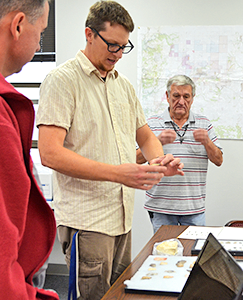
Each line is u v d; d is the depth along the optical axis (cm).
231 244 156
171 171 165
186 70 317
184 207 249
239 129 313
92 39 160
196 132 247
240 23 308
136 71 325
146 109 325
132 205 175
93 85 165
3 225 61
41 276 82
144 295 112
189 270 126
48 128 150
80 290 160
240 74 311
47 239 77
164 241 154
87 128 160
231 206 319
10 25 73
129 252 179
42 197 75
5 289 60
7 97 70
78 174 144
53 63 345
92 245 159
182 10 315
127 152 174
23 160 71
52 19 335
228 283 84
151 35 319
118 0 322
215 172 320
